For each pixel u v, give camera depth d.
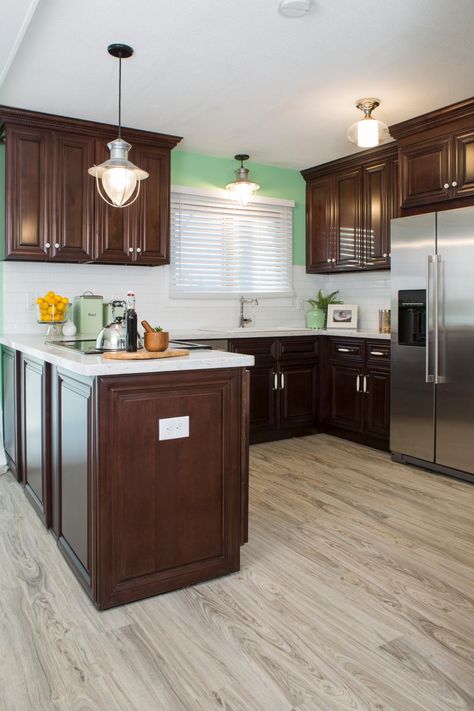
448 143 3.65
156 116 3.78
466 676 1.69
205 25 2.59
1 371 3.98
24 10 2.18
